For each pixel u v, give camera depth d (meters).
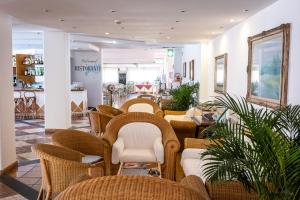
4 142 4.89
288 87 3.78
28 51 13.14
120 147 4.25
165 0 4.25
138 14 5.24
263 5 4.48
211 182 2.14
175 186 1.53
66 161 2.86
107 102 16.66
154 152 4.30
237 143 2.06
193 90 7.79
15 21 5.96
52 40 7.84
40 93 10.82
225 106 2.25
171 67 18.83
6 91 4.97
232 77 6.52
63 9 4.84
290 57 3.75
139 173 4.73
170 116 6.45
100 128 6.05
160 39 9.18
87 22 6.12
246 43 5.54
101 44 12.53
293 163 1.83
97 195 1.50
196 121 5.04
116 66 26.88
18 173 4.89
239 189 2.27
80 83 13.23
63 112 8.01
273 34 4.20
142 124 4.67
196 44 10.58
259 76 4.76
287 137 2.06
